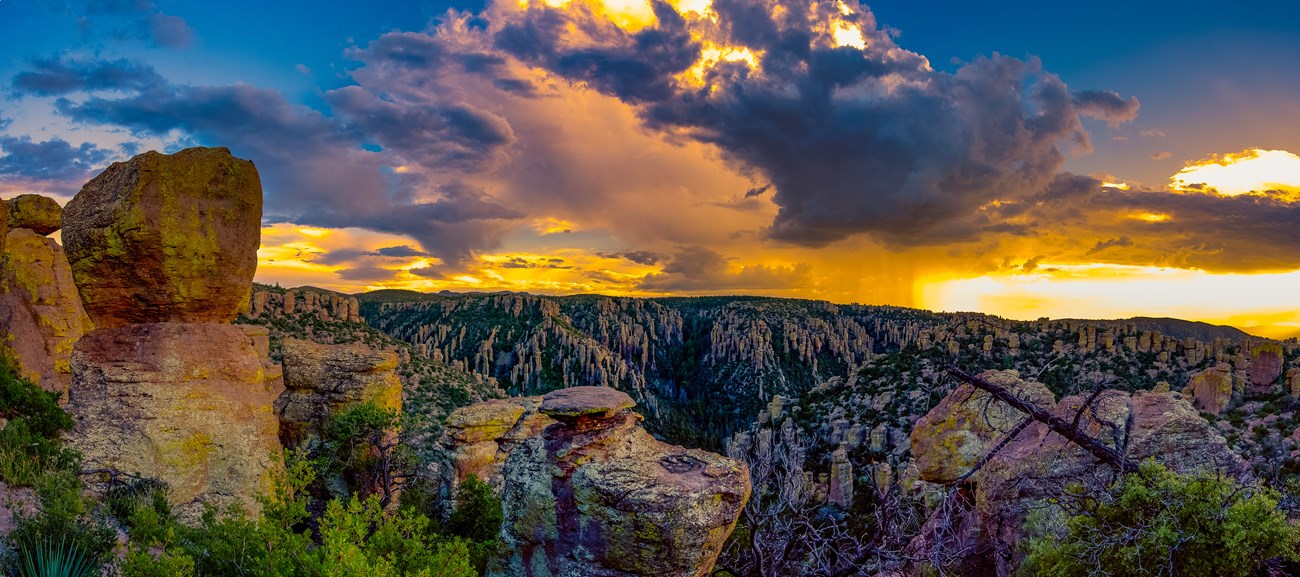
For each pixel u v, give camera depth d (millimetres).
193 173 19578
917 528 12781
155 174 18891
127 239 18562
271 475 18141
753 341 196875
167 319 19672
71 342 27016
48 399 18562
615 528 11164
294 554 11625
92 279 19062
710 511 11164
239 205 20562
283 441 31422
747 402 180125
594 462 11758
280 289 116125
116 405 18531
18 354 24422
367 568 10570
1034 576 9656
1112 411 11023
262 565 11602
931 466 13156
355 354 31969
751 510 11984
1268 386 48562
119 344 19156
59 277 27375
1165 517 8539
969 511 12508
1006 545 11211
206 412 19438
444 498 28109
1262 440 32625
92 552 12445
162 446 18469
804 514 12164
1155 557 8516
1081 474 10336
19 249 26531
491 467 28938
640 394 168875
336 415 29906
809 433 74438
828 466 59156
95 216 18938
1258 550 8203
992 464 11703
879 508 11477
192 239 19375
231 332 20656
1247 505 8320
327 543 11562
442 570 12195
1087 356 80062
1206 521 8422
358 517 12539
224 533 12766
